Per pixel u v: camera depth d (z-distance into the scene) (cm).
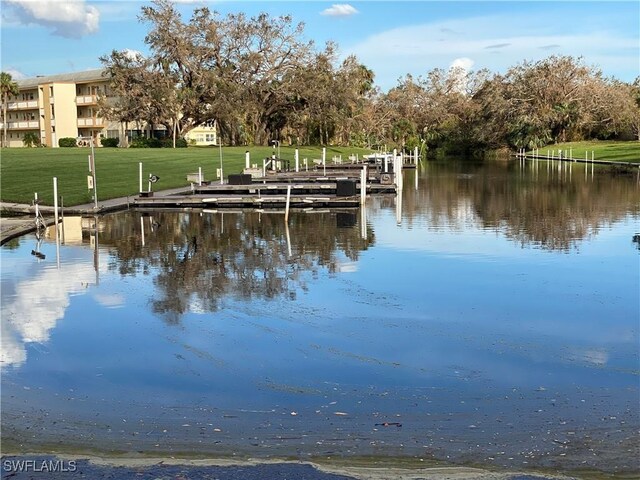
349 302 955
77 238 1600
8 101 8238
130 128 7450
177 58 6500
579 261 1255
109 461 482
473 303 947
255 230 1731
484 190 2994
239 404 591
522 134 8006
